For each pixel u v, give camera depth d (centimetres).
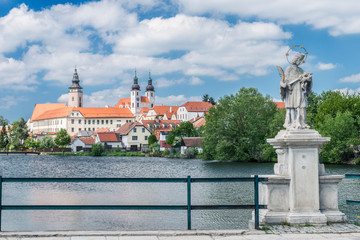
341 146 6444
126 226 2002
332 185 1104
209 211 2366
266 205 1078
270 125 7556
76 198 2930
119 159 10269
